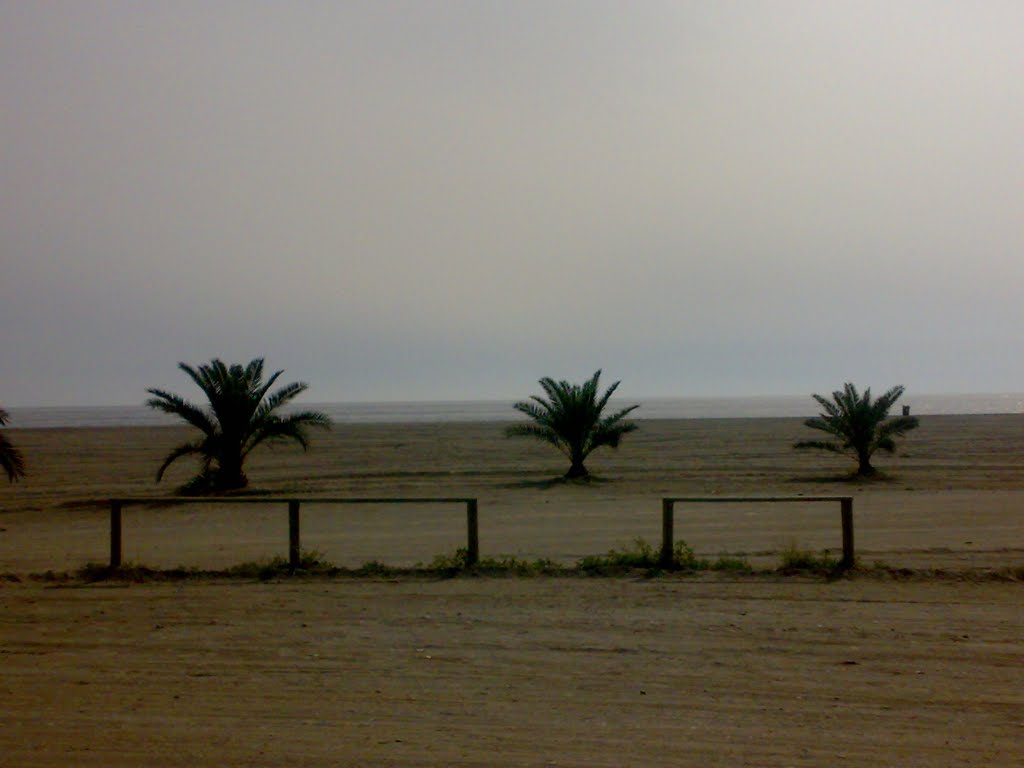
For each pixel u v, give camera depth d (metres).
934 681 7.46
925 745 6.09
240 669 7.98
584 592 11.05
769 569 12.67
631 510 22.00
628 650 8.41
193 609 10.37
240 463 28.66
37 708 7.00
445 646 8.64
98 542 18.14
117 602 10.80
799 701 6.99
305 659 8.27
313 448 48.44
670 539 12.65
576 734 6.35
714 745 6.12
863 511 20.98
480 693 7.26
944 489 25.98
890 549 15.14
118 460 43.12
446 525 19.91
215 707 7.00
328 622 9.66
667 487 27.34
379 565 13.12
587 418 30.48
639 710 6.83
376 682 7.58
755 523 19.25
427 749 6.10
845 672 7.71
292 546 12.96
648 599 10.61
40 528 20.86
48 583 12.16
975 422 71.12
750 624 9.34
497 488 27.69
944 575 11.88
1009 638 8.75
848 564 12.39
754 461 37.28
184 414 28.09
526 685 7.45
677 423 75.38
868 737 6.24
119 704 7.08
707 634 8.96
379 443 52.25
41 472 36.88
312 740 6.29
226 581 12.16
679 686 7.38
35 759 5.98
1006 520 19.09
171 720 6.71
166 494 27.80
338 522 20.88
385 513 22.47
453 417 130.50
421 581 11.91
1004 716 6.64
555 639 8.84
